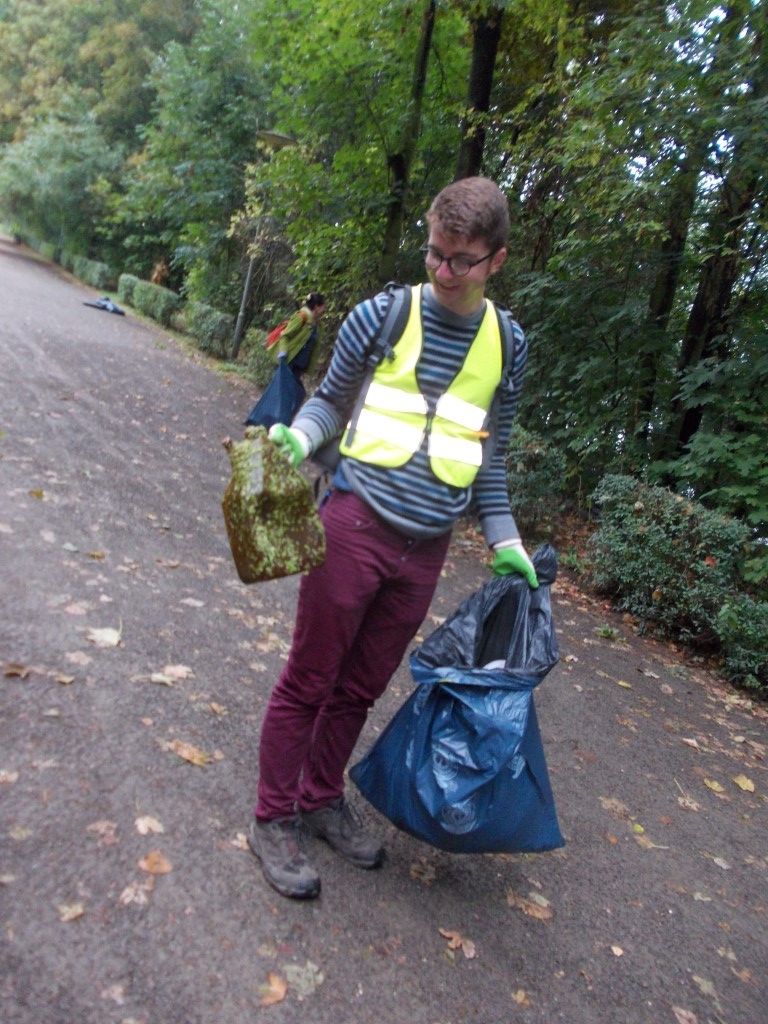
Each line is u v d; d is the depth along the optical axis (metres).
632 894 3.11
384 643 2.57
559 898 2.95
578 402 9.27
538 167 10.50
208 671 3.68
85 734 2.92
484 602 2.71
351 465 2.39
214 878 2.44
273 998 2.12
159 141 18.98
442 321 2.38
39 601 3.83
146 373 12.24
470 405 2.41
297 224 12.08
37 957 2.01
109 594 4.16
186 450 8.00
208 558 5.19
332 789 2.76
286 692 2.49
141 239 27.25
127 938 2.15
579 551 8.12
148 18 29.52
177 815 2.66
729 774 4.43
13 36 36.84
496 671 2.53
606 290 9.16
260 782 2.56
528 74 11.54
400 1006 2.24
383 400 2.38
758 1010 2.67
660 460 8.70
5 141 38.41
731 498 7.09
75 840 2.42
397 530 2.38
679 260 8.71
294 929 2.37
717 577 6.25
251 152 17.73
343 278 11.88
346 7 10.46
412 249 12.16
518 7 9.53
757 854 3.68
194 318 18.38
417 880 2.79
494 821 2.50
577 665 5.51
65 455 6.48
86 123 29.67
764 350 7.52
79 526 5.00
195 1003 2.03
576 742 4.30
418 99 10.55
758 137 7.19
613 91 7.89
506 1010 2.36
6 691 3.04
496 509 2.68
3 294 17.58
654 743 4.57
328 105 11.16
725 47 7.39
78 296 23.19
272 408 8.31
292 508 2.19
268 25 11.51
